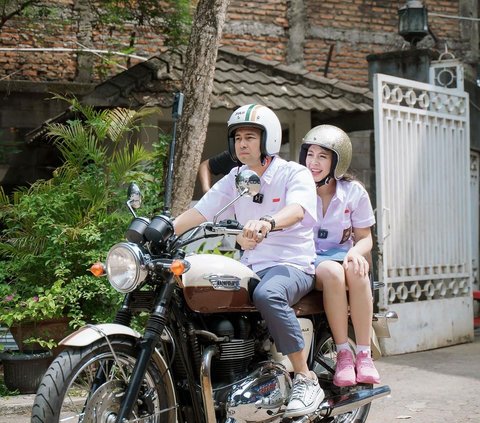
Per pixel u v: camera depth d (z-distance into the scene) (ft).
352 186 17.20
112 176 24.52
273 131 14.96
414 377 24.71
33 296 23.07
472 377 24.59
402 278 29.32
